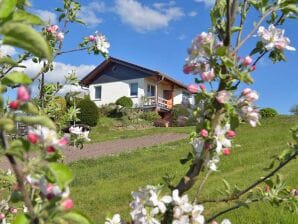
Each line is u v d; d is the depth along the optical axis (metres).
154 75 36.31
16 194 1.92
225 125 2.46
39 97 4.08
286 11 2.70
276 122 22.48
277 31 2.69
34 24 1.61
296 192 3.12
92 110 30.11
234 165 12.35
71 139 4.04
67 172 1.68
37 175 1.75
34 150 1.71
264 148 15.08
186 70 2.47
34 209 1.81
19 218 1.70
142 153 17.23
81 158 17.06
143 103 36.56
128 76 37.41
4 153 1.66
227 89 2.47
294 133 3.09
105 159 16.34
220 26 2.60
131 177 12.52
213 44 2.44
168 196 2.41
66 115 4.43
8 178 2.37
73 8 4.21
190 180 2.58
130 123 33.16
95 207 9.68
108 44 4.40
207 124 2.46
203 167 2.57
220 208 7.87
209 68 2.47
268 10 2.69
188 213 2.41
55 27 4.01
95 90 38.66
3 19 1.56
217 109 2.46
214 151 2.53
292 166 11.59
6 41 1.52
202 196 8.84
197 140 2.61
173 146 18.69
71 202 1.74
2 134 1.66
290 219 7.13
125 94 37.38
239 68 2.54
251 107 2.48
